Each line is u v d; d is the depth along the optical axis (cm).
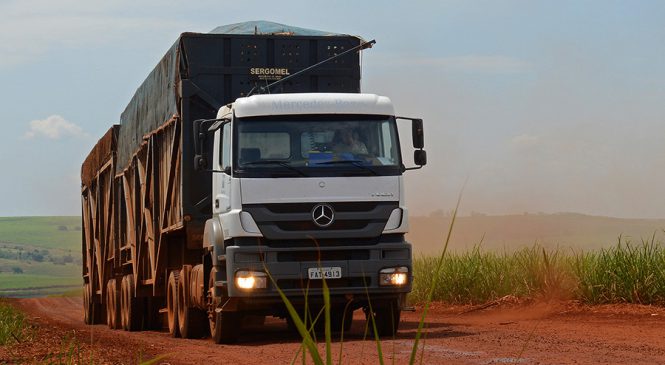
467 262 2378
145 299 2480
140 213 2430
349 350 1289
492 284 2236
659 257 1838
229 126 1566
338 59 1848
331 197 1520
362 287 1520
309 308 1549
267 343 1570
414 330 1720
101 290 3142
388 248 1530
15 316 2078
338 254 1523
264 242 1516
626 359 1065
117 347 1505
